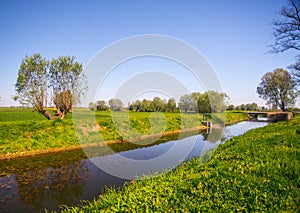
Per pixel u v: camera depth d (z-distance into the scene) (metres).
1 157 11.26
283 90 49.88
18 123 13.77
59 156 11.62
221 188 5.11
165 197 4.95
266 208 4.16
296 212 3.98
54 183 7.64
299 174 5.66
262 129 16.62
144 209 4.45
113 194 5.48
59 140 13.70
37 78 18.56
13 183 7.75
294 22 21.98
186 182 5.79
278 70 51.72
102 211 4.61
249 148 9.02
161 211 4.31
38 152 12.38
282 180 5.30
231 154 8.31
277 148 8.72
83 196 6.50
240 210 4.17
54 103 18.95
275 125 19.16
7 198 6.53
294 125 17.50
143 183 6.28
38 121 14.72
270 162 6.80
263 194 4.62
